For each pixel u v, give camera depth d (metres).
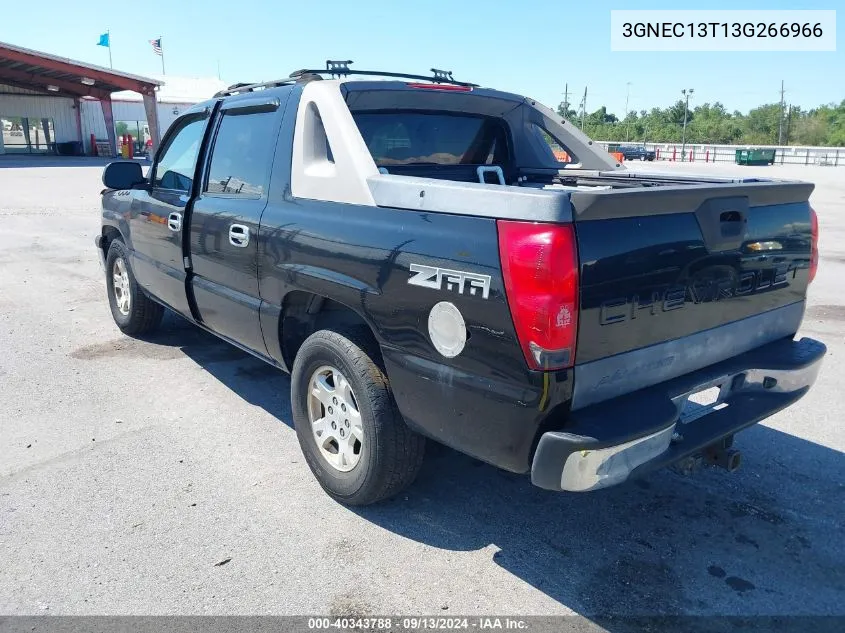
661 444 2.56
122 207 5.61
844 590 2.85
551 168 5.04
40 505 3.42
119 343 5.99
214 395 4.85
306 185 3.46
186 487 3.61
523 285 2.37
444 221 2.68
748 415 2.99
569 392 2.43
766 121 95.81
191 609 2.70
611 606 2.75
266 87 4.23
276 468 3.82
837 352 5.79
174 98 47.88
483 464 3.89
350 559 3.03
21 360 5.53
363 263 3.01
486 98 4.38
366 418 3.13
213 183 4.32
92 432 4.25
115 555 3.04
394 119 4.13
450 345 2.66
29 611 2.68
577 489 2.39
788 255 3.20
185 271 4.58
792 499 3.54
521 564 3.00
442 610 2.72
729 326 2.99
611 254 2.44
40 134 42.19
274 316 3.68
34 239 11.62
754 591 2.84
